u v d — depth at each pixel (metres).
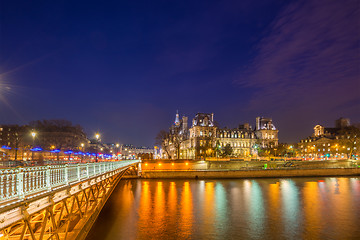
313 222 37.19
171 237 31.31
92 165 21.36
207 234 32.25
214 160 105.19
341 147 149.88
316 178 87.94
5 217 9.33
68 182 15.31
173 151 187.75
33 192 11.23
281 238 31.11
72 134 130.25
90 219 24.67
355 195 56.47
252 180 83.00
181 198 53.53
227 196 55.66
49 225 17.69
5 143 97.12
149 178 84.88
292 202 49.91
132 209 44.12
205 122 153.88
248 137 168.25
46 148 109.75
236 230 33.84
